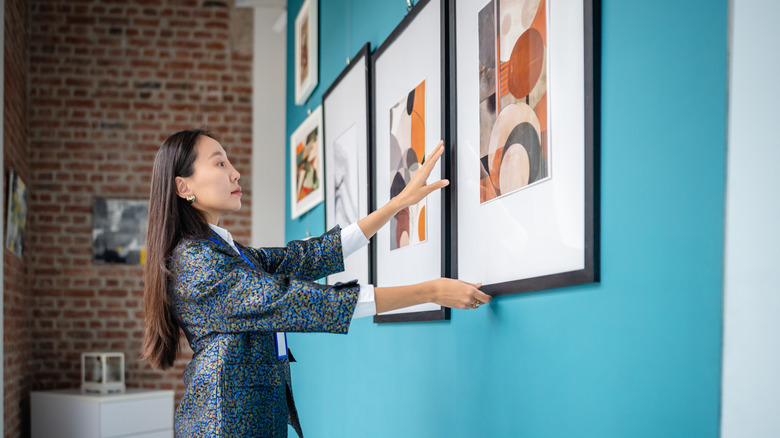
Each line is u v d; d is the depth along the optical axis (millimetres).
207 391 1578
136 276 5820
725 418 987
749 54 965
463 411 1868
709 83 1022
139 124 5934
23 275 5375
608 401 1251
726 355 987
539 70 1476
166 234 1693
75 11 5895
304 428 3793
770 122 943
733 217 979
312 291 1577
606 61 1265
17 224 4910
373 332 2650
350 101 2920
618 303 1224
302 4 3982
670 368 1094
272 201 5832
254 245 5781
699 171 1039
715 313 1006
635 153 1181
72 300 5711
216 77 6086
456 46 1918
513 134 1587
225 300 1585
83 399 4820
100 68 5906
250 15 6172
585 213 1296
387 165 2447
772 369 933
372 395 2650
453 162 1930
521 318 1566
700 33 1040
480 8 1767
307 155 3725
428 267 2076
